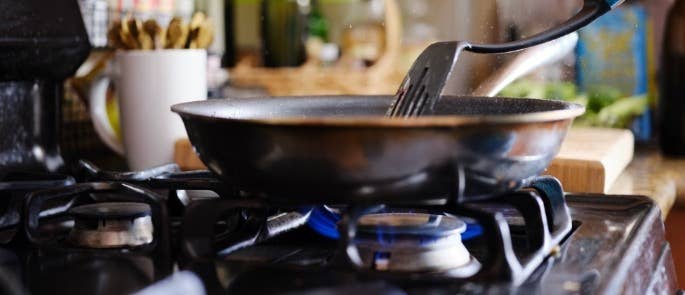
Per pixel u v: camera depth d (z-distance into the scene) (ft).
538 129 1.98
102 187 2.31
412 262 2.04
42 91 3.36
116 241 2.35
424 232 2.06
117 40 3.83
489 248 1.95
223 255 2.24
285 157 1.92
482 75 4.20
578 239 2.37
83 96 4.09
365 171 1.90
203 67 3.92
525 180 2.15
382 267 2.04
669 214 4.32
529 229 2.23
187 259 2.10
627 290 1.99
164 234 2.17
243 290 1.86
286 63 7.60
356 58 7.86
